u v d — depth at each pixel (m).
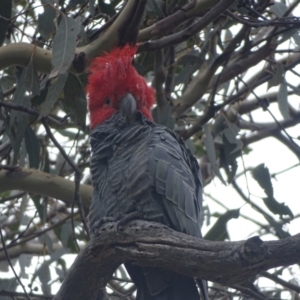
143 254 7.57
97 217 9.44
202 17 10.95
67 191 11.30
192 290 8.79
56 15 10.77
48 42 11.98
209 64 12.89
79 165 13.38
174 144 9.43
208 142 12.40
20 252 14.82
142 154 9.02
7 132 10.55
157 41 10.92
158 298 8.87
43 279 12.66
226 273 6.87
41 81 11.80
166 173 8.88
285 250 6.35
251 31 13.41
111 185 9.17
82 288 8.36
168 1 12.59
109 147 9.60
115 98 10.41
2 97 10.59
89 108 10.84
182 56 12.70
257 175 11.19
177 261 7.26
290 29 11.51
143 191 8.81
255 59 12.72
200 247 7.05
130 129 9.63
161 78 12.62
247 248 6.38
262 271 6.69
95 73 10.76
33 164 11.37
